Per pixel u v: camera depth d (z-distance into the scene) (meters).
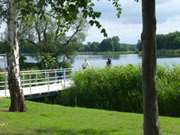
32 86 36.44
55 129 15.33
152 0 9.54
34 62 58.97
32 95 33.06
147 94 9.62
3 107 21.83
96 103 31.19
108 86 30.95
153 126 9.63
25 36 59.56
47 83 36.09
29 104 22.64
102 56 92.00
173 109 27.84
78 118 18.34
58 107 22.22
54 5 11.73
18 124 16.20
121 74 30.81
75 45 62.72
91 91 31.56
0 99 25.91
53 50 61.59
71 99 32.25
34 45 60.75
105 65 33.84
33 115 18.83
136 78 30.17
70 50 62.38
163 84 28.53
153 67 9.61
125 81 30.48
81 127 15.85
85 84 31.97
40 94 33.75
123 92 30.30
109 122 17.31
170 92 27.97
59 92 34.50
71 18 11.67
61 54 62.19
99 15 11.01
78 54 63.62
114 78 31.03
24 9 12.41
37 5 12.14
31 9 12.29
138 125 16.59
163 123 17.27
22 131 14.86
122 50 95.38
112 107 30.41
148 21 9.55
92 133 14.70
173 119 18.81
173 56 74.69
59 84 37.47
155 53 9.62
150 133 9.64
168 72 29.72
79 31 62.69
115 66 32.44
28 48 60.75
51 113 19.64
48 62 28.22
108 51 91.81
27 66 55.59
